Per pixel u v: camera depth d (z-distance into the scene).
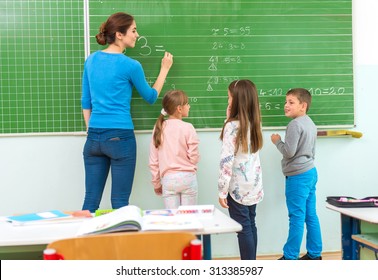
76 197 2.96
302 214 2.79
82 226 1.53
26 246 1.63
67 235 1.47
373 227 2.07
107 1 2.91
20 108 2.89
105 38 2.69
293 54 3.07
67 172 2.95
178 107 2.69
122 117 2.62
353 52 3.12
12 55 2.87
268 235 3.11
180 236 1.24
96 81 2.61
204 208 1.81
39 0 2.87
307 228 2.92
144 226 1.46
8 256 1.77
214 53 3.01
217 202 3.06
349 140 3.17
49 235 1.47
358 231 2.06
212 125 3.02
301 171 2.77
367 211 1.87
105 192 3.01
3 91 2.88
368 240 1.92
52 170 2.94
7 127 2.89
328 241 3.16
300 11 3.07
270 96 3.06
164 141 2.65
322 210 3.16
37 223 1.65
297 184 2.78
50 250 1.18
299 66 3.08
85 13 2.89
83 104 2.75
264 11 3.04
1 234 1.49
